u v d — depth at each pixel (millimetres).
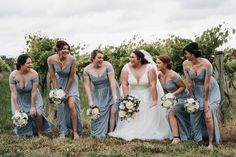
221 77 10625
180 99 8992
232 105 13398
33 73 9734
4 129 10836
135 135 9242
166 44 12977
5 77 20266
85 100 15805
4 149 8016
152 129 9391
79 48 12852
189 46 8523
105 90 9617
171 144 8555
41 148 8328
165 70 9094
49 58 9617
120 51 13438
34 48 12148
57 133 10086
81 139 9102
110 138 9125
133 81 9484
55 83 9672
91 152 7781
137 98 9258
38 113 9664
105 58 13477
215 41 12062
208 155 7578
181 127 8961
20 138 9367
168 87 9094
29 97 9859
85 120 11562
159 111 9523
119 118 9555
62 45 9430
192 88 8742
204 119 8742
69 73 9625
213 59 12148
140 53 9500
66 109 9633
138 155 7559
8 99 15875
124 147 8305
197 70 8516
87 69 9578
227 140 9008
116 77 13391
